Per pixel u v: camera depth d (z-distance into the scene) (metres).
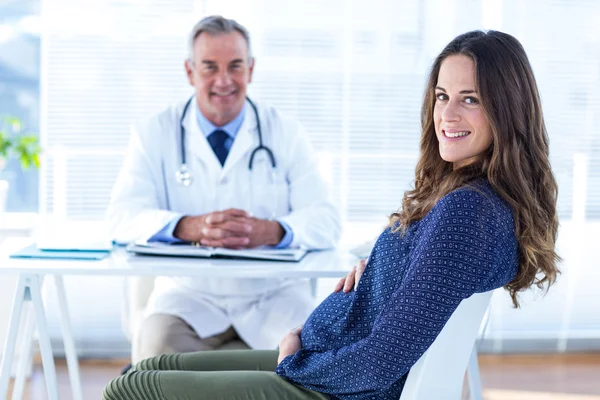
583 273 3.92
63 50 3.70
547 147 1.63
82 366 3.65
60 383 3.40
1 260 2.23
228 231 2.44
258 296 2.71
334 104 3.84
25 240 2.57
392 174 3.87
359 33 3.81
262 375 1.66
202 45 2.72
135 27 3.72
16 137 3.67
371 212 3.88
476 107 1.59
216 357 1.88
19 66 3.79
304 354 1.66
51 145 3.72
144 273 2.16
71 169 3.73
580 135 3.87
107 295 3.78
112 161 3.75
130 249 2.37
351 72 3.83
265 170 2.81
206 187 2.79
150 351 2.53
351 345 1.54
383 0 3.80
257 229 2.50
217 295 2.69
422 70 3.83
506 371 3.65
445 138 1.63
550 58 3.83
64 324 2.61
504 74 1.57
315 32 3.80
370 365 1.50
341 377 1.54
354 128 3.85
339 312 1.73
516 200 1.56
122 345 3.80
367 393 1.58
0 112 3.80
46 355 2.32
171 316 2.62
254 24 3.78
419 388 1.53
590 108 3.86
